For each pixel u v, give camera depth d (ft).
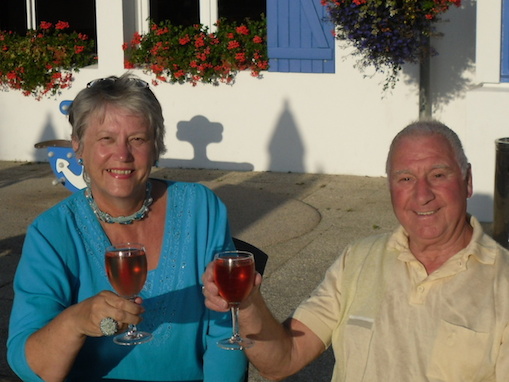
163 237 9.48
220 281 7.84
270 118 30.19
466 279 8.43
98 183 9.05
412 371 8.41
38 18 33.73
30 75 32.14
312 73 29.40
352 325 8.83
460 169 8.55
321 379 14.71
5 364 15.19
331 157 29.84
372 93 28.86
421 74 27.94
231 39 29.89
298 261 20.97
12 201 27.50
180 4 31.40
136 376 9.22
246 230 23.67
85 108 8.86
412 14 25.52
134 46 31.45
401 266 8.80
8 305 18.30
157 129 9.16
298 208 25.77
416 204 8.51
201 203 9.71
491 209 24.12
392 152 8.73
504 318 8.18
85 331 7.79
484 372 8.21
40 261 8.95
